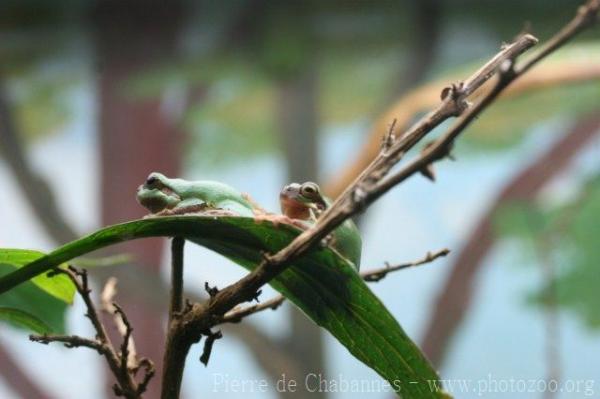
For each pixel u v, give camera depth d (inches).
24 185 114.7
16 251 56.2
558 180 126.7
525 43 54.9
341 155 125.6
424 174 54.4
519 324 120.6
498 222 123.6
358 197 54.3
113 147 119.8
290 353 113.0
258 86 121.3
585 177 124.9
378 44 123.0
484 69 54.9
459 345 123.1
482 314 123.6
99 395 119.4
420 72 121.4
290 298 55.9
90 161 123.0
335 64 122.3
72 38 119.3
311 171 120.1
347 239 56.1
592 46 99.3
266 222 55.1
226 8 120.3
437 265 128.2
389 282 127.5
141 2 119.2
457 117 54.9
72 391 121.0
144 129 120.4
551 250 120.5
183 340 55.6
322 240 55.0
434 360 124.0
